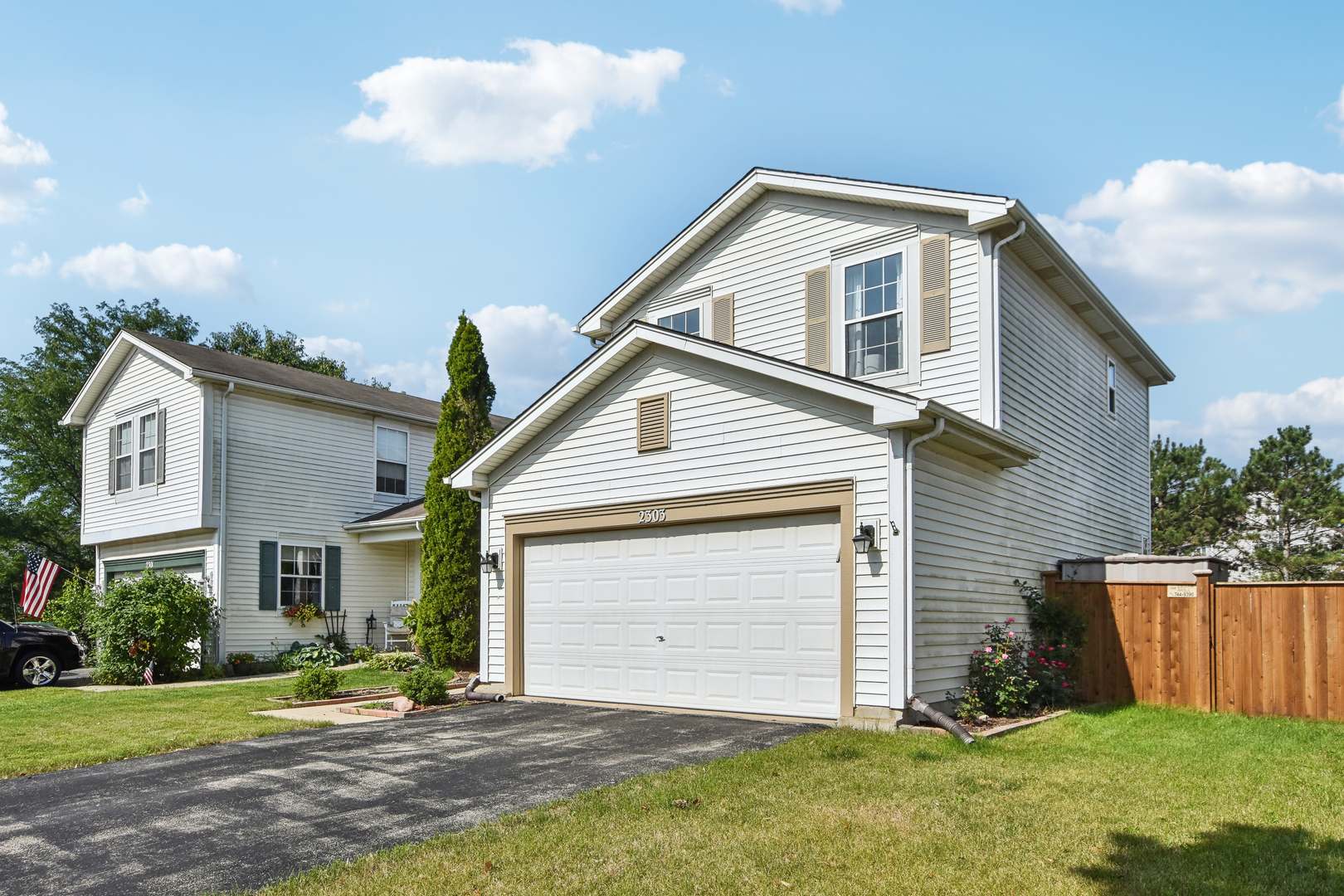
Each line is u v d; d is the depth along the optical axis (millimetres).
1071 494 14602
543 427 12836
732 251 14984
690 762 7902
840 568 9781
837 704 9734
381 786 7234
